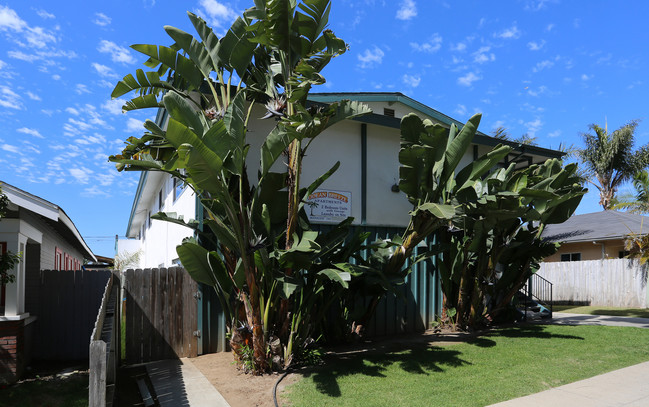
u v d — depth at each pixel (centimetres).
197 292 838
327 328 909
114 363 627
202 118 669
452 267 1082
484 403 552
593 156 2773
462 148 845
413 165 852
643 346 880
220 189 595
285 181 732
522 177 945
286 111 711
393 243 873
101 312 563
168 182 1309
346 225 780
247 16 666
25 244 867
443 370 694
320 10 690
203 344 835
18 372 763
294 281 644
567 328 1100
